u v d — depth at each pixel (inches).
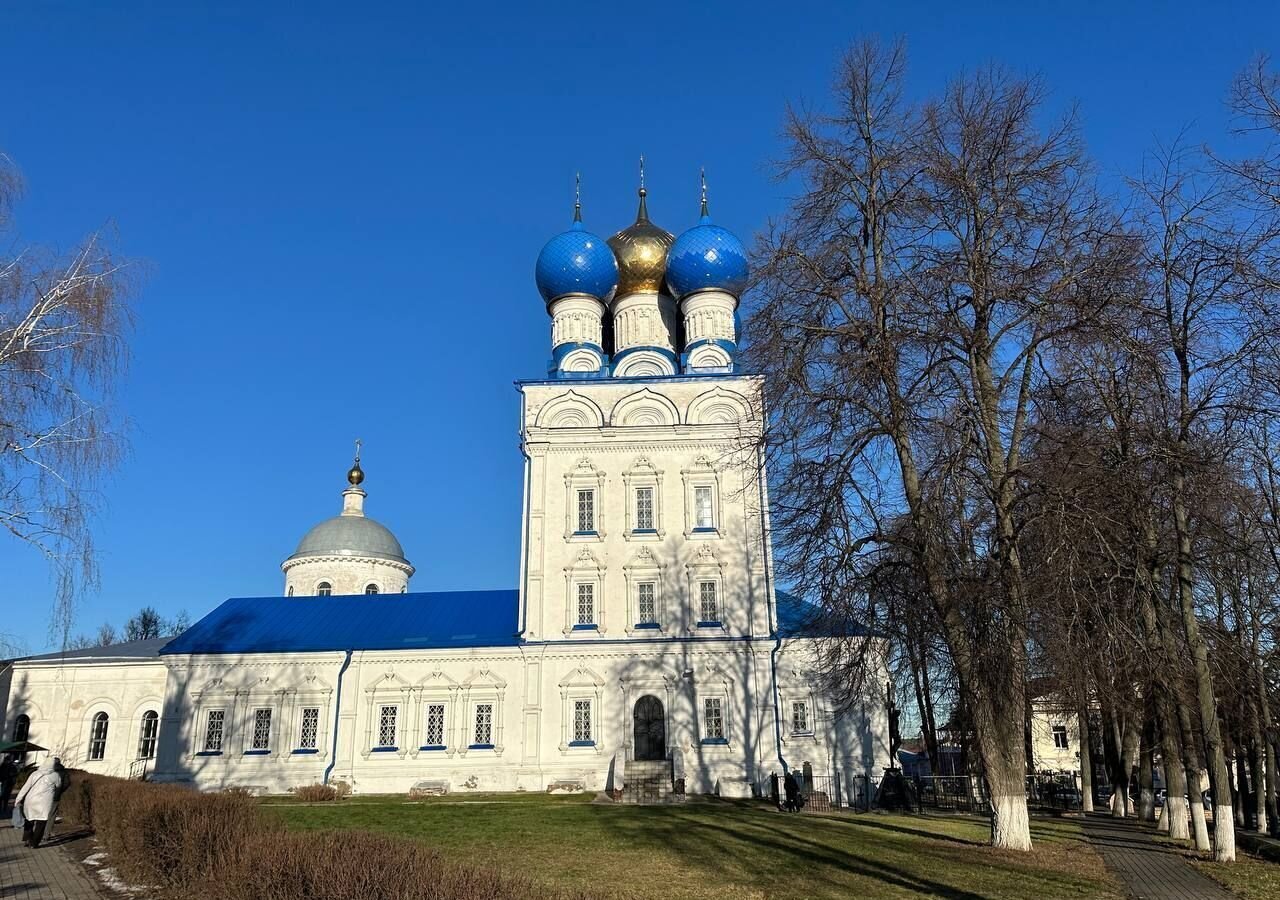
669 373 1999.3
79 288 886.4
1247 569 1086.4
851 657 1102.4
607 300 2129.7
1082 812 1604.3
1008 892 682.8
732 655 1695.4
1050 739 2832.2
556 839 942.4
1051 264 907.4
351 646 1775.3
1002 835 897.5
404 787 1683.1
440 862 424.5
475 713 1727.4
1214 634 1088.2
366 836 463.5
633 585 1747.0
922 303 938.7
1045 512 844.6
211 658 1782.7
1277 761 1599.4
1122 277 894.4
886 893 669.3
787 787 1346.0
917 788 1533.0
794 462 968.9
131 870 677.3
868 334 948.0
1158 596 939.3
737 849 871.7
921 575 924.0
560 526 1786.4
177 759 1733.5
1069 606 866.8
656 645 1704.0
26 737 1939.0
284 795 1653.5
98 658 1990.7
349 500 2647.6
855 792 1612.9
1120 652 935.7
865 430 946.1
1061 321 897.5
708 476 1798.7
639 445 1818.4
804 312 1006.4
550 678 1707.7
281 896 404.8
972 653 890.7
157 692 1974.7
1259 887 754.2
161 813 650.2
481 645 1747.0
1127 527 922.7
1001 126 957.2
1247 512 971.9
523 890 389.1
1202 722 974.4
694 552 1755.7
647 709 1690.5
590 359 2005.4
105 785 954.7
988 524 1014.4
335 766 1700.3
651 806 1325.0
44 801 903.7
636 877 729.6
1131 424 960.3
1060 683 1237.1
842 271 1011.3
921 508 899.4
